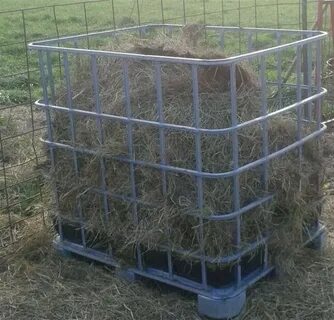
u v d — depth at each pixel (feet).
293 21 44.65
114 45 14.71
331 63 28.22
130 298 13.50
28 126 24.70
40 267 14.85
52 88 14.30
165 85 13.01
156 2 57.41
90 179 13.91
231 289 12.87
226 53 14.30
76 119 13.98
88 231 14.40
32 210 17.43
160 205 12.94
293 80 27.68
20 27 50.24
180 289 13.60
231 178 12.38
